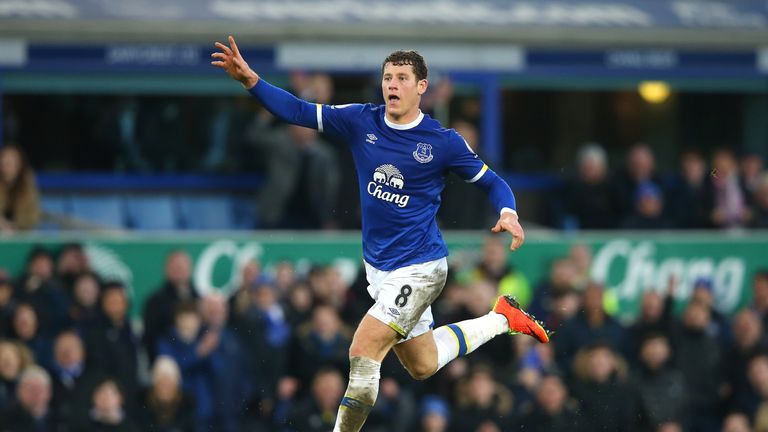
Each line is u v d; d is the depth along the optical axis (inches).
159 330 1791.3
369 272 1141.7
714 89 2356.1
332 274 1833.2
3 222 1958.7
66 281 1831.9
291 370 1775.3
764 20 2369.6
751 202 2245.3
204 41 2145.7
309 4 2244.1
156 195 2192.4
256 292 1796.3
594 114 2335.1
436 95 2159.2
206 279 1914.4
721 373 1942.7
